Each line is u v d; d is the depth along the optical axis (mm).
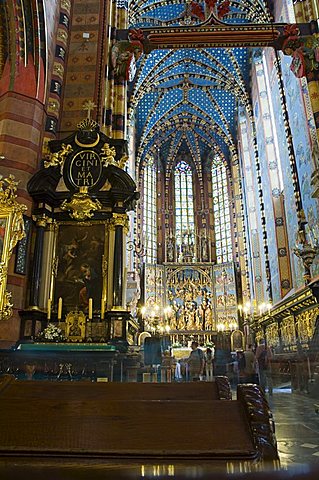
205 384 3617
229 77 27953
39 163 12289
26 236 11211
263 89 24156
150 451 2125
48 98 13211
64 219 11930
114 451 2148
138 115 31297
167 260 33688
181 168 37188
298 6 16344
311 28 15508
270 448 2139
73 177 12133
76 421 2426
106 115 14227
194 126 34438
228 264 31562
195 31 15508
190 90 30781
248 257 28141
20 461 2119
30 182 11516
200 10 16531
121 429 2338
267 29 15359
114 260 11461
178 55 27203
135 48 15492
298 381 9820
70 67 14258
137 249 30141
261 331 23891
